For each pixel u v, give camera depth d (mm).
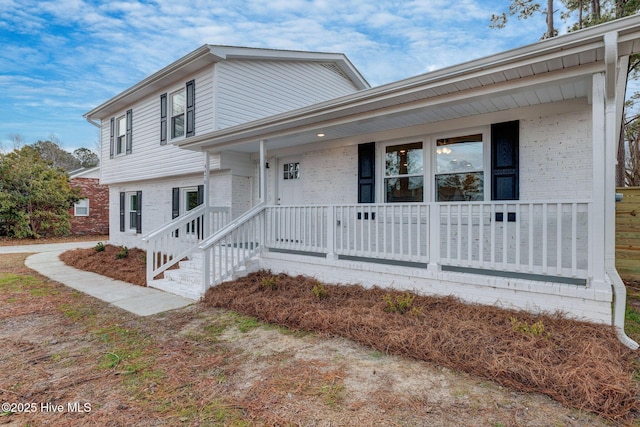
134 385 2938
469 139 5789
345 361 3316
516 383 2785
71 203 17922
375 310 4316
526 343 3221
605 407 2451
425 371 3080
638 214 5738
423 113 5445
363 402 2619
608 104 3465
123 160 11758
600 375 2701
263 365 3271
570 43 3182
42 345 3830
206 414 2502
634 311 4777
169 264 7301
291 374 3078
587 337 3293
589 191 4746
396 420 2398
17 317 4848
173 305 5414
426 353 3305
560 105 4879
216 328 4316
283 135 6336
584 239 4633
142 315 4914
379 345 3564
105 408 2596
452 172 5961
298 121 5723
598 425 2322
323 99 11195
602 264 3570
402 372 3074
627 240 5828
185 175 9758
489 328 3607
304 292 5383
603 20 10312
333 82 11594
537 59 3422
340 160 7328
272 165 8602
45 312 5086
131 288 6664
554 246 4898
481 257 4293
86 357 3508
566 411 2471
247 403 2637
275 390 2812
